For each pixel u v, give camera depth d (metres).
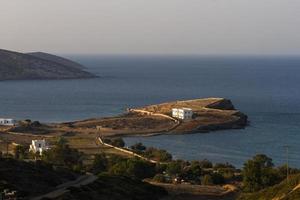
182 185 110.31
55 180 86.31
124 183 95.25
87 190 83.25
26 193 75.25
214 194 103.19
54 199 74.00
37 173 87.06
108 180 94.06
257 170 109.31
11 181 78.94
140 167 122.94
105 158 137.12
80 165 123.56
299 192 74.12
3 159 89.94
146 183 101.94
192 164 134.88
